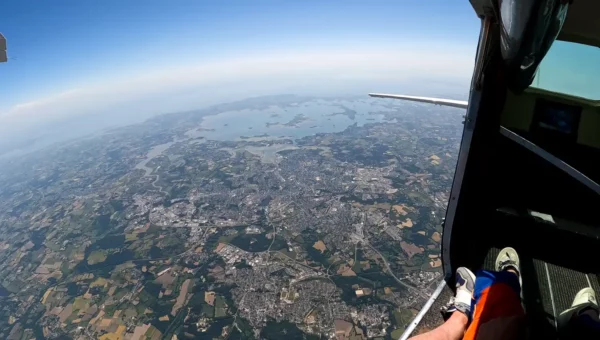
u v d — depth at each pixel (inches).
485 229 151.4
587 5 93.6
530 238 141.8
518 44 81.7
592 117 111.7
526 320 115.0
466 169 127.3
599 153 113.4
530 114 122.3
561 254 137.6
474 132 118.9
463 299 138.2
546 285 137.7
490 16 92.7
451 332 129.5
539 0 66.4
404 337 150.5
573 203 127.6
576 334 114.2
